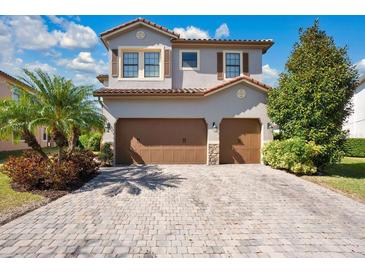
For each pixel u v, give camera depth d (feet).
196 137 49.08
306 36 40.68
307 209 22.98
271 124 48.47
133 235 17.34
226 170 41.86
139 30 51.16
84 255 14.79
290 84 39.99
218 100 48.21
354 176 38.37
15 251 15.14
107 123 46.68
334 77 36.86
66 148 36.06
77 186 30.42
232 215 21.39
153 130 48.55
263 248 15.80
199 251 15.39
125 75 51.55
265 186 31.22
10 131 29.63
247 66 53.93
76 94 32.63
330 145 37.86
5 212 20.97
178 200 25.46
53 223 19.22
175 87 53.01
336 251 15.52
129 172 39.70
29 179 27.66
